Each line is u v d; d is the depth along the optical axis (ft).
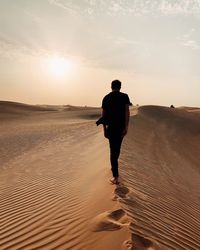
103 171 29.89
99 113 215.31
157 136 98.68
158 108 184.03
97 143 55.42
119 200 20.17
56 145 61.11
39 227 19.62
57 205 22.98
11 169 42.06
